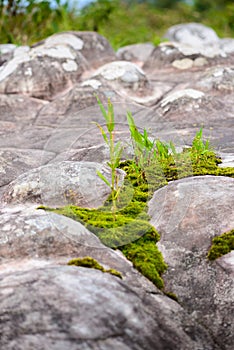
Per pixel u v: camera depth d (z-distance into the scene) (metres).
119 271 2.09
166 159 2.97
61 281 1.80
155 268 2.19
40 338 1.57
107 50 6.32
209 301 2.10
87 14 8.00
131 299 1.81
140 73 5.16
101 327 1.63
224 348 1.92
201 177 2.79
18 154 3.63
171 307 1.99
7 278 1.84
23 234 2.20
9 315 1.65
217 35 8.83
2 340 1.58
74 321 1.63
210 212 2.46
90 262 2.05
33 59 5.40
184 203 2.54
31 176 2.85
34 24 7.23
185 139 3.84
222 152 3.51
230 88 4.93
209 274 2.20
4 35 7.13
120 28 9.60
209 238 2.34
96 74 5.08
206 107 4.53
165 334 1.77
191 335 1.89
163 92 5.25
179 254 2.29
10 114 4.86
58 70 5.33
